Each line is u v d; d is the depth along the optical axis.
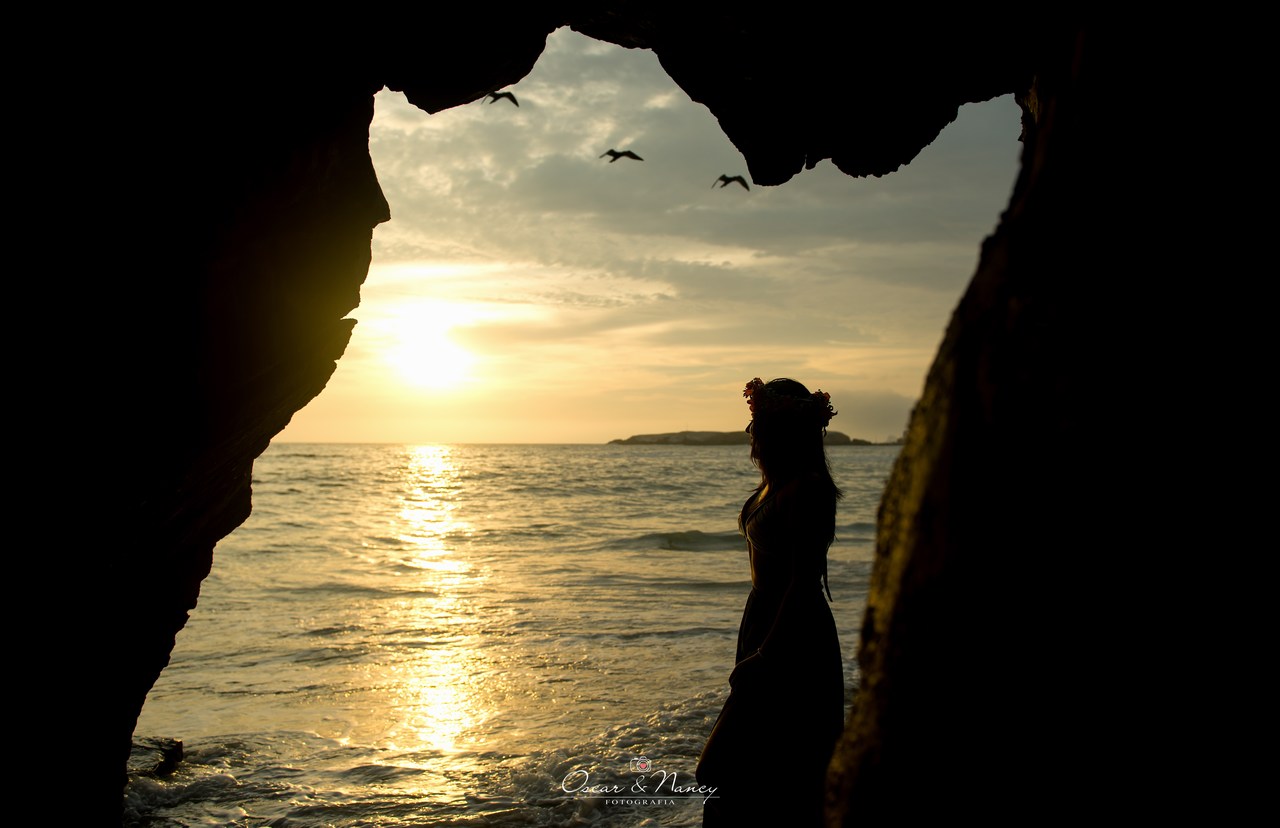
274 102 3.60
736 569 15.67
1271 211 1.18
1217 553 1.13
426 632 9.98
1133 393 1.20
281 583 13.92
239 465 4.53
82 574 3.17
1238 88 1.22
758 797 2.89
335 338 4.77
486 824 4.43
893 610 1.43
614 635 9.62
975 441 1.32
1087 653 1.20
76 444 2.95
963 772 1.29
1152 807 1.15
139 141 3.04
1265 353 1.15
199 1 3.10
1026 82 4.35
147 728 6.41
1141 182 1.27
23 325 2.70
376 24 3.96
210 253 3.49
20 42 2.56
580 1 4.64
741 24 4.54
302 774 5.31
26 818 2.96
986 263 1.45
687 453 145.00
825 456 3.12
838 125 5.06
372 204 4.59
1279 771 1.08
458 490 41.34
